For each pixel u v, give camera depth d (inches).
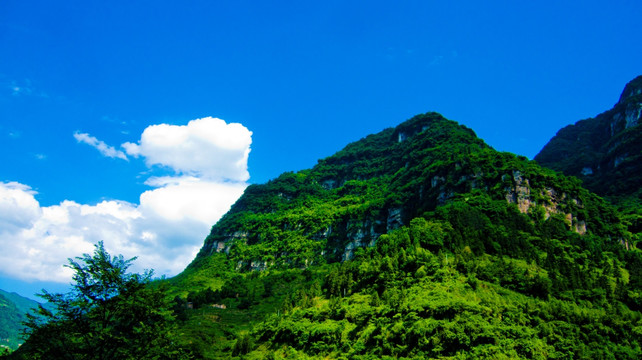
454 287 2989.7
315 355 2906.0
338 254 6988.2
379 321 2883.9
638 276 3870.6
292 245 7509.8
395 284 3329.2
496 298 2847.0
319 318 3373.5
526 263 3649.1
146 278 1456.7
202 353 3265.3
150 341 1352.1
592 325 2527.1
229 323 4431.6
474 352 2273.6
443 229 4069.9
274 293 5492.1
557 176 5526.6
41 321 1307.8
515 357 2218.3
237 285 5846.5
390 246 4005.9
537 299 2967.5
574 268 3619.6
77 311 1321.4
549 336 2423.7
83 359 1288.1
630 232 5526.6
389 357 2471.7
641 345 2428.6
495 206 4694.9
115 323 1396.4
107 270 1374.3
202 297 5255.9
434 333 2481.5
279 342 3314.5
